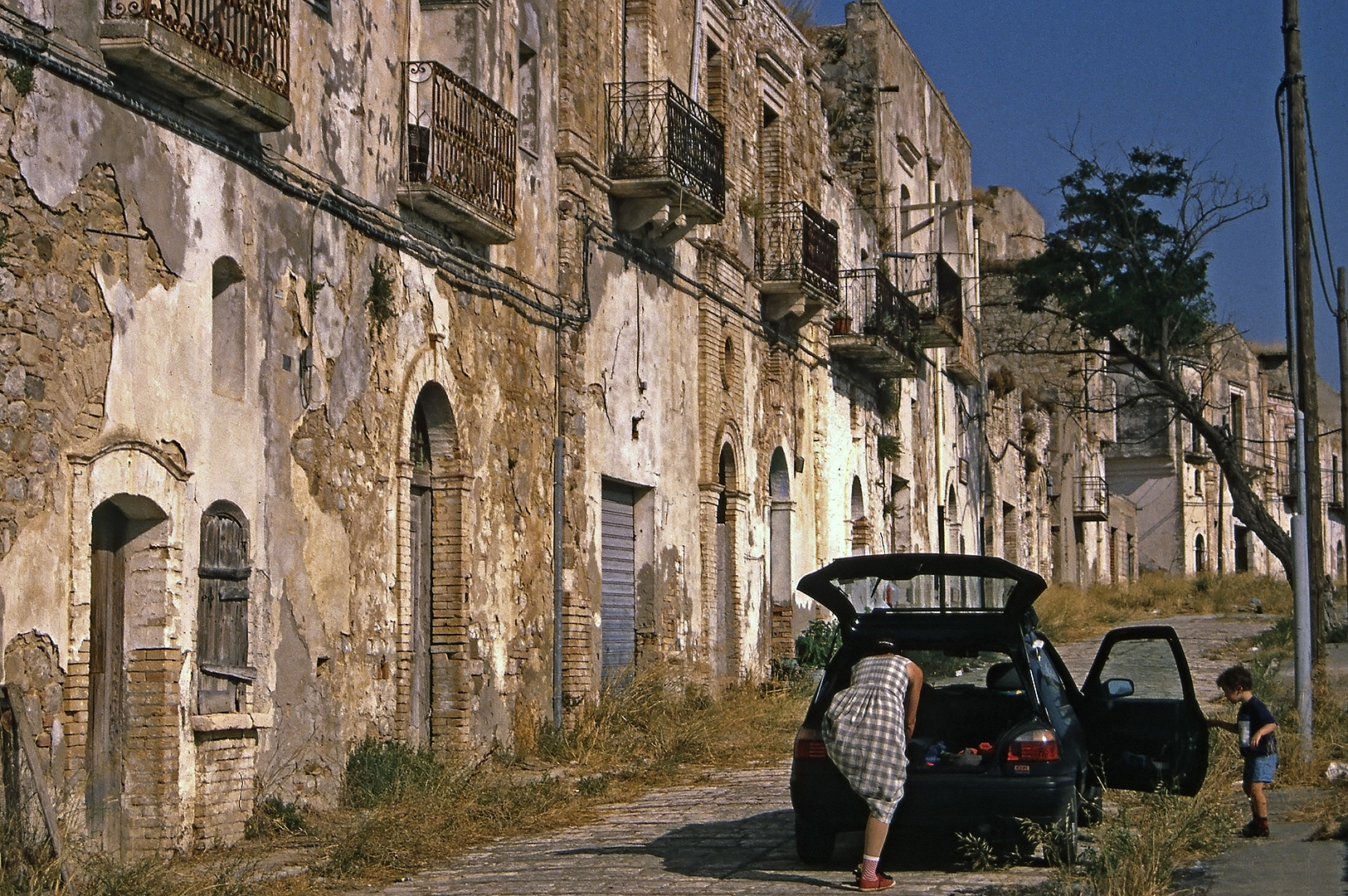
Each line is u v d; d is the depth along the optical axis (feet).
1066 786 30.83
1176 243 99.19
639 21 63.36
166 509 33.55
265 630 37.45
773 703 65.41
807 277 78.28
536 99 54.13
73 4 31.30
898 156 107.76
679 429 66.59
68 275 30.86
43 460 30.01
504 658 50.34
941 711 34.55
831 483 88.22
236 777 35.86
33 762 28.37
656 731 55.31
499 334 50.85
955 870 31.73
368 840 34.37
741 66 75.41
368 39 43.70
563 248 55.88
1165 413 197.47
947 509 115.44
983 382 128.36
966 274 128.16
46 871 27.63
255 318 37.50
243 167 37.09
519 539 51.78
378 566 43.04
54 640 30.12
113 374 31.99
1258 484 218.18
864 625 33.68
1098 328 100.94
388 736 43.11
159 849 32.60
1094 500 172.55
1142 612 143.74
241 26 35.55
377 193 43.73
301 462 39.34
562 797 42.91
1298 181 52.21
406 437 44.57
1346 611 123.54
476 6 48.91
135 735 33.19
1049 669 34.78
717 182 64.28
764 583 76.69
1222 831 33.40
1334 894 26.76
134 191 32.86
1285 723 48.85
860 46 103.30
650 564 63.00
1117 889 27.35
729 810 41.09
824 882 30.17
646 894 29.30
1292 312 51.01
